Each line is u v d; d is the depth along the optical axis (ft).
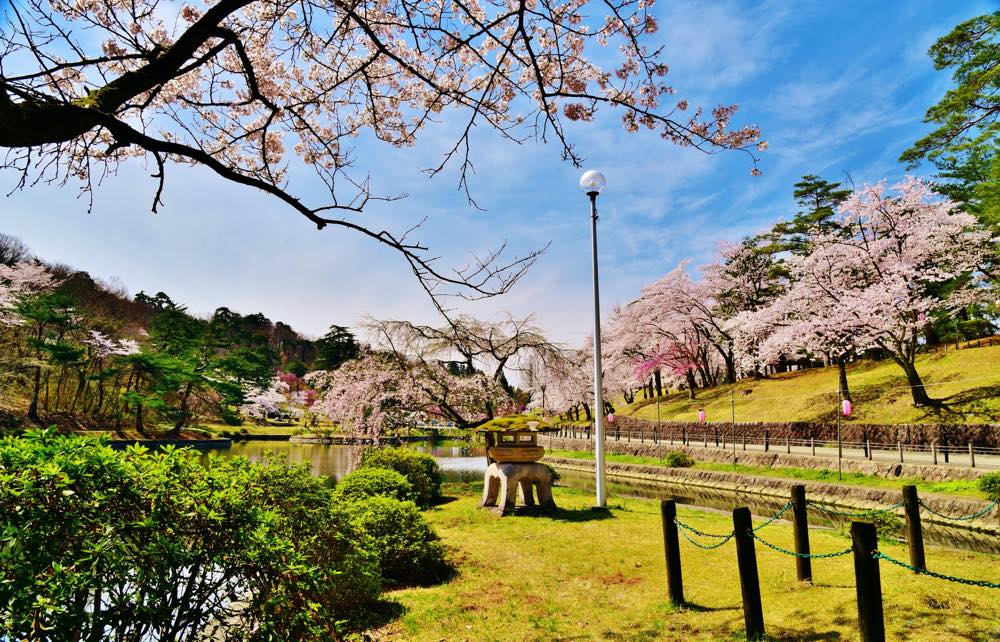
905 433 69.87
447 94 14.01
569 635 16.12
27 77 8.29
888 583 18.17
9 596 7.08
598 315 40.88
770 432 88.22
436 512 37.04
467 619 17.42
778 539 27.20
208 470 10.76
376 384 59.72
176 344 164.35
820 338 85.97
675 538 18.47
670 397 142.10
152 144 9.01
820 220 120.98
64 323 125.49
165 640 8.98
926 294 88.89
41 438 8.78
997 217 67.26
